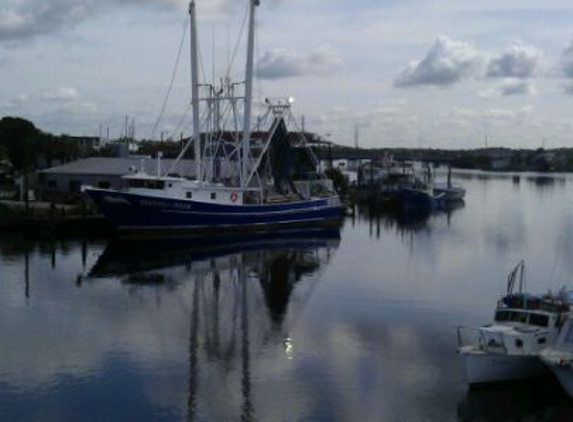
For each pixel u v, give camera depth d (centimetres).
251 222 7062
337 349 2891
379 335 3112
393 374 2584
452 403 2312
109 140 16812
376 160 16712
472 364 2388
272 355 2802
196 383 2478
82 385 2444
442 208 11369
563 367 2258
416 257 5581
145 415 2200
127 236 6319
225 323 3300
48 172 8319
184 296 3897
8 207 6475
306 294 3994
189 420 2169
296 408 2267
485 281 4509
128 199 6184
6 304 3619
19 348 2852
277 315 3472
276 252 5716
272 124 7894
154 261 5072
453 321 3388
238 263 5088
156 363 2686
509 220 9194
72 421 2148
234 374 2573
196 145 7044
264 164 8038
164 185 6431
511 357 2388
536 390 2417
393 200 11212
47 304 3631
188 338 3036
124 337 3038
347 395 2378
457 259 5500
